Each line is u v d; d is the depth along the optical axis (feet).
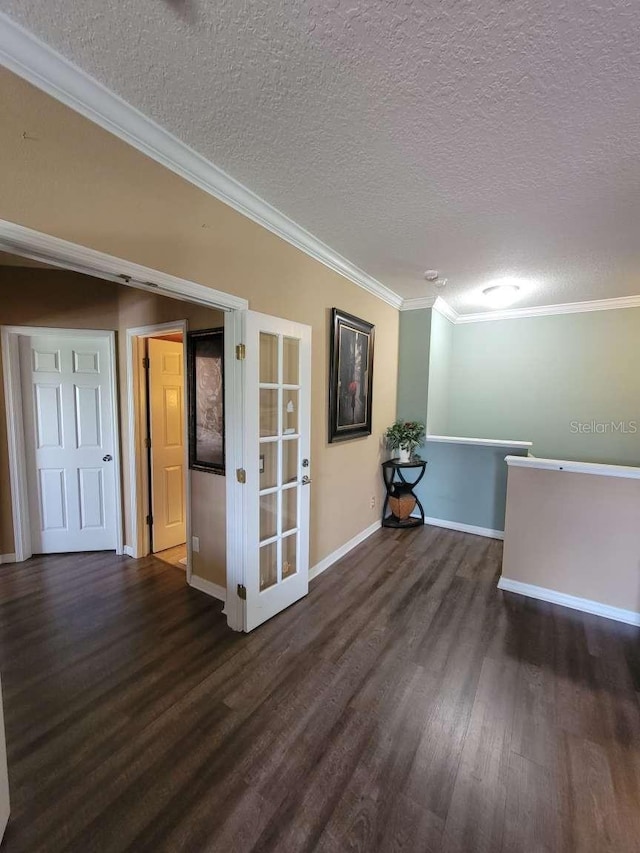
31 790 4.53
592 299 13.78
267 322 7.63
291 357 8.71
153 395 10.99
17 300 10.16
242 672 6.52
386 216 7.71
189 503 9.26
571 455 15.05
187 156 5.76
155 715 5.62
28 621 7.92
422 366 14.03
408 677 6.46
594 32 3.76
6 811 4.10
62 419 10.84
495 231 8.34
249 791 4.56
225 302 6.82
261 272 7.60
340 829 4.17
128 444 10.80
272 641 7.37
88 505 11.20
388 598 9.02
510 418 15.99
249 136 5.42
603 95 4.56
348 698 5.99
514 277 11.35
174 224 5.85
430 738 5.31
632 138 5.34
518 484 9.12
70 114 4.54
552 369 15.14
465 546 12.13
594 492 8.32
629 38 3.80
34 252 4.49
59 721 5.50
